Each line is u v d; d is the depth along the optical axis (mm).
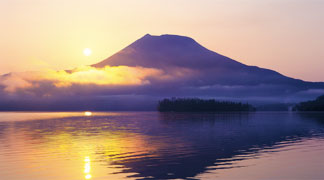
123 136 63938
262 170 28734
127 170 29234
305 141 52312
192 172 28266
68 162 33125
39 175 27406
